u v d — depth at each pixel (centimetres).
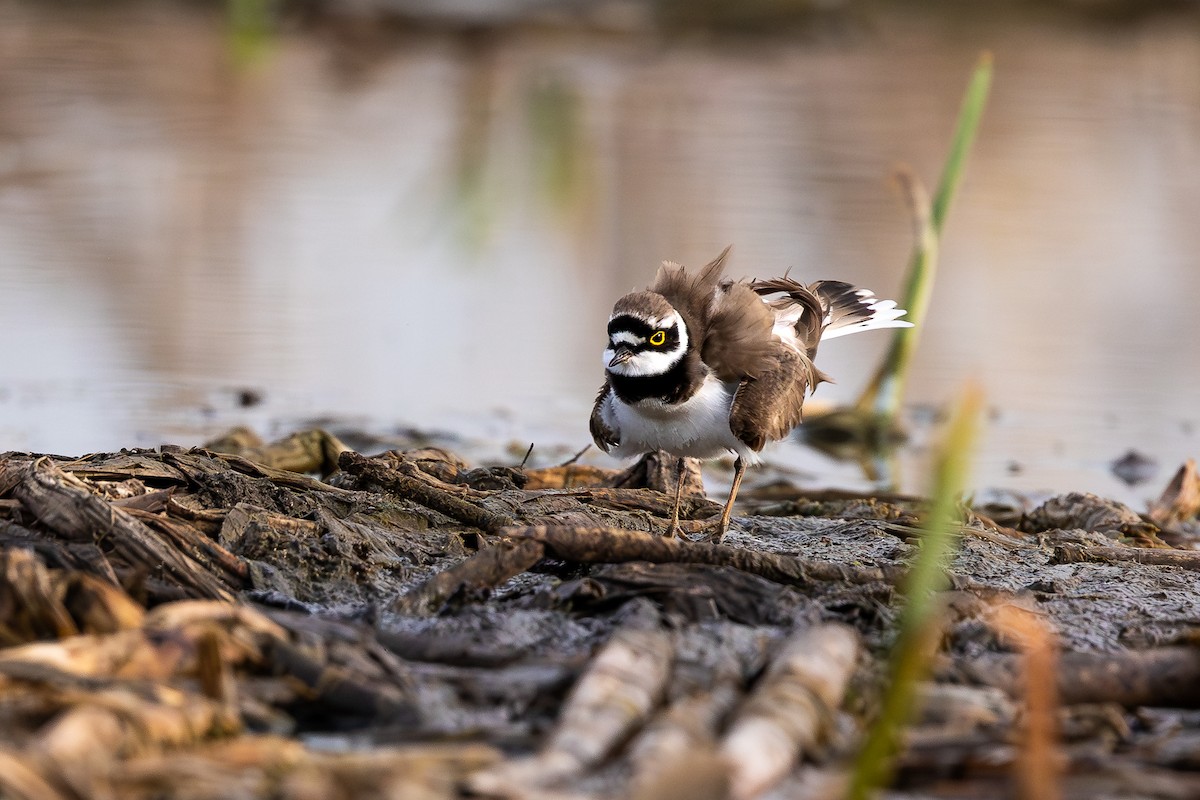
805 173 2284
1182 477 1233
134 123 2502
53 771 538
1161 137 2517
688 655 728
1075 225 2089
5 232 1939
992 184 2255
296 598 832
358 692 672
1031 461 1377
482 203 2175
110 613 695
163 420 1376
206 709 611
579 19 3312
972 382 502
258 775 570
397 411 1445
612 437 1055
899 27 3341
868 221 2058
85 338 1619
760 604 797
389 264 1952
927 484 1323
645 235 1966
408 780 572
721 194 2158
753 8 3262
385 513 946
